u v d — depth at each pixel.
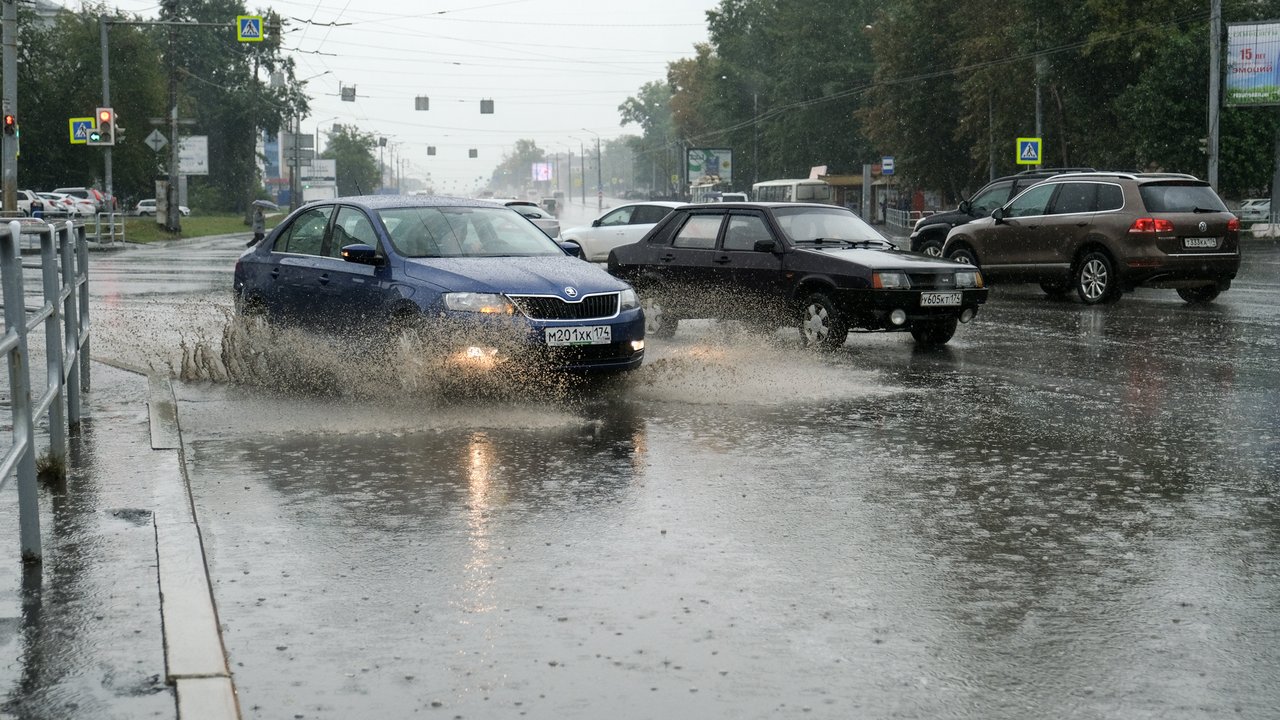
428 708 3.80
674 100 120.56
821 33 87.56
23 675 3.93
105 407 9.00
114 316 16.81
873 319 12.84
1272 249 37.88
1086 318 17.09
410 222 10.65
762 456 7.68
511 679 4.03
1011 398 10.09
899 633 4.48
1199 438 8.34
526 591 4.95
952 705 3.84
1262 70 44.62
